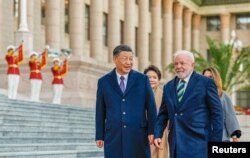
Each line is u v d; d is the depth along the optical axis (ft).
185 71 27.37
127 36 191.72
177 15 231.30
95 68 109.70
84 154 55.06
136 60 202.39
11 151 51.21
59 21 149.48
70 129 69.92
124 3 195.00
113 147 28.76
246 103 244.63
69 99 104.58
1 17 129.18
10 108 67.00
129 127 28.60
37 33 150.00
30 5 136.26
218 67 155.12
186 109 27.04
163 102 28.48
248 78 180.45
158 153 36.70
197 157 26.63
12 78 79.00
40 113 71.56
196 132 26.81
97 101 29.60
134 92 28.91
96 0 167.73
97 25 167.53
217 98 27.27
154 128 28.53
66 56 106.63
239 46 171.22
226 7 248.11
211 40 161.38
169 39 221.25
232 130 34.27
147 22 204.74
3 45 134.41
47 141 61.57
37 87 85.05
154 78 37.83
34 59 84.89
